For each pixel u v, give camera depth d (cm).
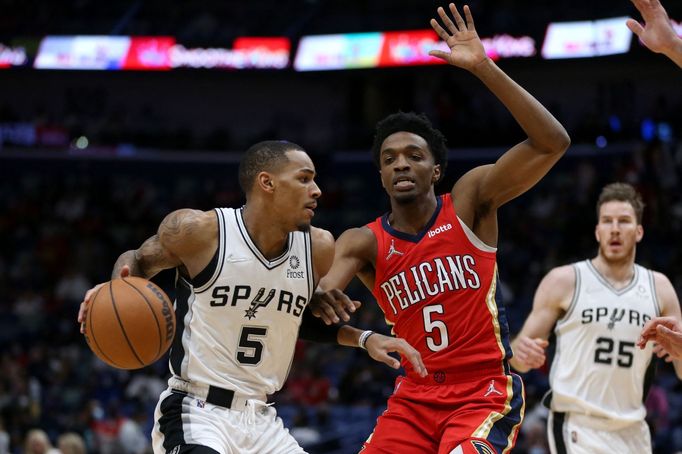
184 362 439
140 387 1555
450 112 2408
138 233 2342
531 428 1060
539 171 458
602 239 604
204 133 2725
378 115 2489
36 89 2675
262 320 439
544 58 2088
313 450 1199
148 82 2689
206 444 421
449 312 473
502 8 2189
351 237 494
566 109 2412
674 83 2294
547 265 1873
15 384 1527
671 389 1412
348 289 1895
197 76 2403
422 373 430
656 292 602
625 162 2091
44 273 2203
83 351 1808
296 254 446
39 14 2464
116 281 424
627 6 2011
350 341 460
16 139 2528
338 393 1493
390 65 2267
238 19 2427
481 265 476
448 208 483
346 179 2514
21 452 1368
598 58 2030
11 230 2361
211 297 434
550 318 608
